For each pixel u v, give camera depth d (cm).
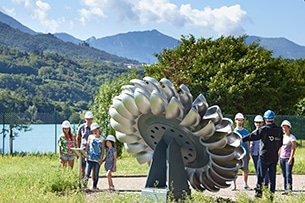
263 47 5103
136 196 1250
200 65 4641
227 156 1205
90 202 1170
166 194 1177
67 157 1583
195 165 1269
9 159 2792
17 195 1204
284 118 4009
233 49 4884
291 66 6338
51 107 8331
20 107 8006
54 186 1416
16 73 16150
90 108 3309
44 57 17650
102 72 18338
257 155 1523
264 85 4681
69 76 16838
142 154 1345
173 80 2608
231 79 4562
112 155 1525
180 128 1193
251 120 3462
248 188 1568
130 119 1259
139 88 1202
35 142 3797
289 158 1421
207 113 1195
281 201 1177
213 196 1345
